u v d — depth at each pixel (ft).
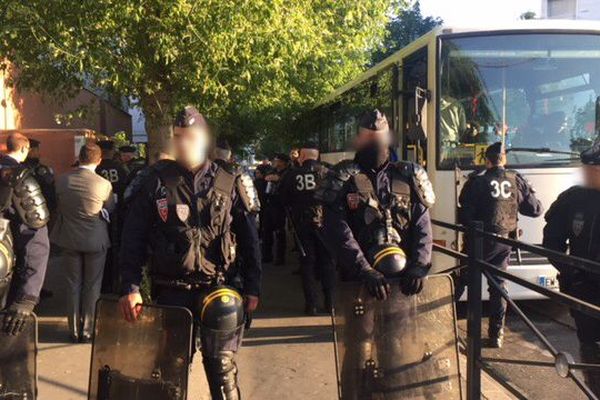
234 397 10.85
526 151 23.13
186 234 10.65
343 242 11.46
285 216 35.42
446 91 23.18
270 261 37.42
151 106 23.24
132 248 10.91
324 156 45.75
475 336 13.39
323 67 46.37
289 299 26.40
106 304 11.21
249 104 25.49
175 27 19.51
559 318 20.77
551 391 12.82
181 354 10.51
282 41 21.49
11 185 11.50
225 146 22.11
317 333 21.15
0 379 11.39
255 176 40.01
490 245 18.75
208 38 19.43
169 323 10.61
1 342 11.43
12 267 11.52
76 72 21.18
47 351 18.56
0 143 39.34
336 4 31.24
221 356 10.75
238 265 11.47
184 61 20.81
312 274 23.52
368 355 11.90
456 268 15.01
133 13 18.52
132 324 10.87
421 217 11.91
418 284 11.44
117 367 10.97
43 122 51.19
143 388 10.73
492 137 23.08
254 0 19.27
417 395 11.94
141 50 20.49
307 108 51.72
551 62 23.35
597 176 12.66
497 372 13.79
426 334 11.98
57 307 23.76
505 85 23.25
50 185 22.09
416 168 12.07
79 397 15.25
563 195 13.51
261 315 23.62
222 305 10.52
